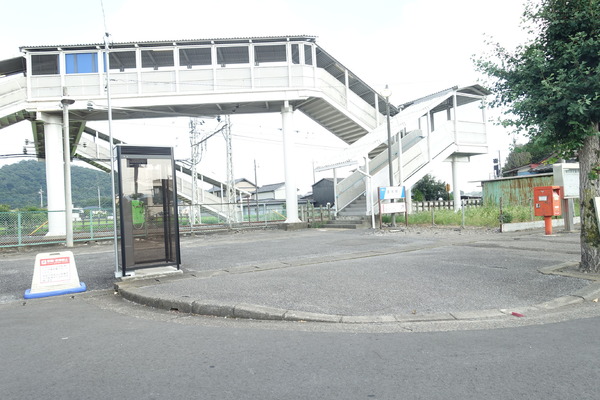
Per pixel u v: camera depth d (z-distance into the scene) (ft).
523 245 35.65
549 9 23.11
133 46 67.00
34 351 14.73
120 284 26.73
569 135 23.02
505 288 21.66
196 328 17.39
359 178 75.51
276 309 19.04
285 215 79.82
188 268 32.40
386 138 63.00
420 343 14.51
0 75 74.02
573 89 21.70
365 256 34.37
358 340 15.07
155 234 29.96
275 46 72.84
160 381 11.62
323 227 69.92
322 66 80.94
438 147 71.26
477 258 30.25
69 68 65.41
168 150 29.89
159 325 18.12
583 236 24.32
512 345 13.96
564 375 11.32
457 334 15.48
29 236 56.03
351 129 81.92
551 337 14.67
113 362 13.30
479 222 53.52
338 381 11.32
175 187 30.27
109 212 64.03
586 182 24.09
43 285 26.53
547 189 43.45
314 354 13.61
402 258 31.76
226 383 11.36
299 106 76.43
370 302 19.92
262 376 11.80
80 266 36.78
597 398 9.96
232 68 69.10
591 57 21.77
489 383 10.94
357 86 84.33
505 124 24.26
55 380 11.93
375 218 64.18
